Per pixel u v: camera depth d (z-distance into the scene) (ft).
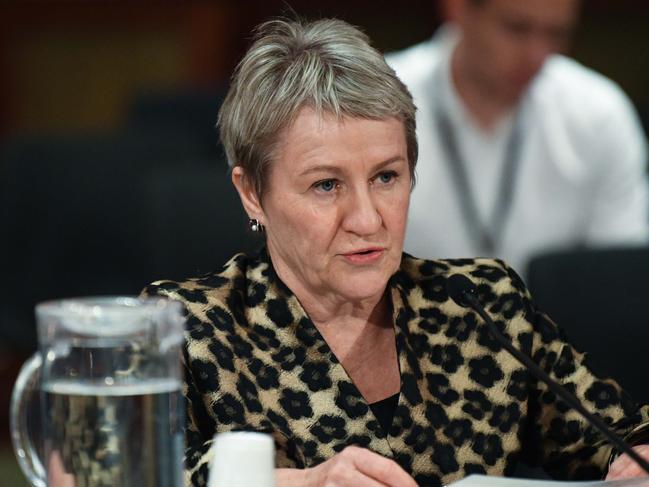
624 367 25.23
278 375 18.75
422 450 18.86
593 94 38.99
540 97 38.40
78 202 41.04
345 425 18.54
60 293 41.01
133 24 60.59
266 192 18.43
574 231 39.11
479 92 37.27
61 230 40.93
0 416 48.67
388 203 17.99
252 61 18.33
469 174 37.88
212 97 50.08
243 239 31.68
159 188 32.07
